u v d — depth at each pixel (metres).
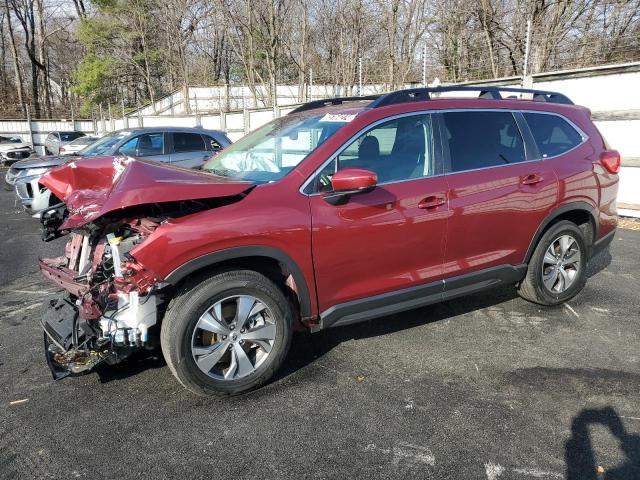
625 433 2.73
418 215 3.51
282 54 29.16
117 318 2.90
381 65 21.39
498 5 18.42
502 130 4.05
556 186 4.16
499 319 4.29
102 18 36.22
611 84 8.52
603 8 15.69
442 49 20.84
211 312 3.00
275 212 3.07
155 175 3.02
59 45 47.50
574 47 14.42
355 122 3.44
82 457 2.60
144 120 25.44
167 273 2.83
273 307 3.15
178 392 3.21
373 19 23.34
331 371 3.46
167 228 2.82
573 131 4.49
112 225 3.15
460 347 3.78
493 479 2.40
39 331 4.24
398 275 3.55
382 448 2.64
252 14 28.02
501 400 3.06
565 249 4.40
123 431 2.81
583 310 4.47
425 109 3.71
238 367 3.11
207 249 2.88
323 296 3.31
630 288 5.01
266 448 2.65
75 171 3.43
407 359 3.61
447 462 2.53
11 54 48.44
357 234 3.31
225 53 39.47
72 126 32.47
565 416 2.89
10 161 24.03
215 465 2.53
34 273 5.99
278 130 4.04
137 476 2.45
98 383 3.33
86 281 3.18
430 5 20.94
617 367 3.45
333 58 26.16
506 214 3.92
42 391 3.25
